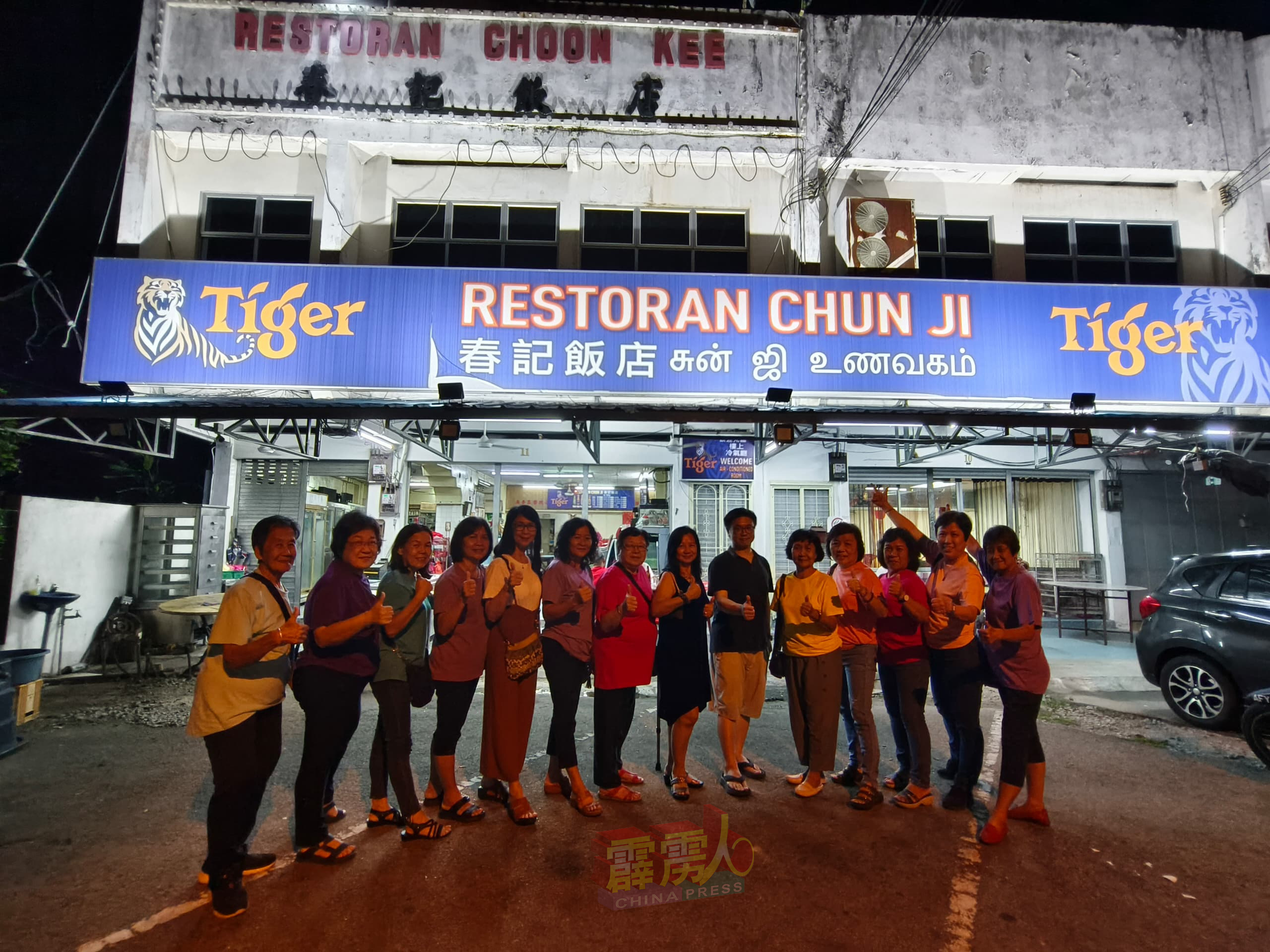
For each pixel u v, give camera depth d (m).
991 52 8.15
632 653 3.93
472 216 8.10
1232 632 5.49
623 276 6.61
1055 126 8.11
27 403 5.79
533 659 3.68
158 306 6.33
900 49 7.70
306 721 3.18
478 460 10.79
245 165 7.83
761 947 2.62
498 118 7.77
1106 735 5.41
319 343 6.38
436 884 3.03
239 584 2.97
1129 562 10.62
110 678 7.17
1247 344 6.88
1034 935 2.70
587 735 5.41
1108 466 10.76
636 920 2.78
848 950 2.61
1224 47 8.41
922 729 3.96
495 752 3.65
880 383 6.68
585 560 4.14
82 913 2.80
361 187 7.97
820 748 4.02
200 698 2.83
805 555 4.11
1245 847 3.44
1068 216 8.49
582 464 10.80
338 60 7.74
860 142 7.91
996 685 3.73
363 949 2.58
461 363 6.43
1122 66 8.26
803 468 10.66
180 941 2.62
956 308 6.78
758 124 7.98
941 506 11.03
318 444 8.58
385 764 3.60
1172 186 8.57
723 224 8.24
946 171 8.13
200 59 7.65
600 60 7.95
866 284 6.76
